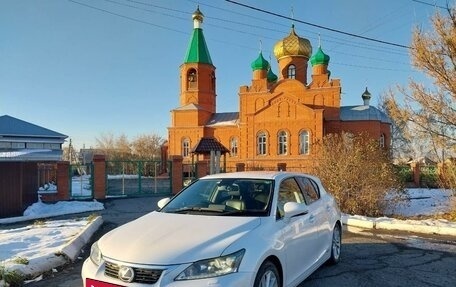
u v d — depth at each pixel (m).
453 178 11.98
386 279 5.44
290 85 45.72
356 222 10.19
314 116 41.53
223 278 3.35
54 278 5.64
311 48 49.19
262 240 3.89
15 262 5.76
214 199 4.86
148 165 30.66
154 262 3.38
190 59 50.31
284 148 42.53
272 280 3.98
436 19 11.80
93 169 16.94
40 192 15.87
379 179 12.76
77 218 11.55
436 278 5.50
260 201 4.61
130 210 13.68
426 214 12.77
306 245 4.94
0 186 12.39
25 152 24.55
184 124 49.53
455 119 11.82
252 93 46.31
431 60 11.88
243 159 44.38
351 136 14.89
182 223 4.15
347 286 5.13
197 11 50.69
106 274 3.56
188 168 21.42
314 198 5.86
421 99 12.28
